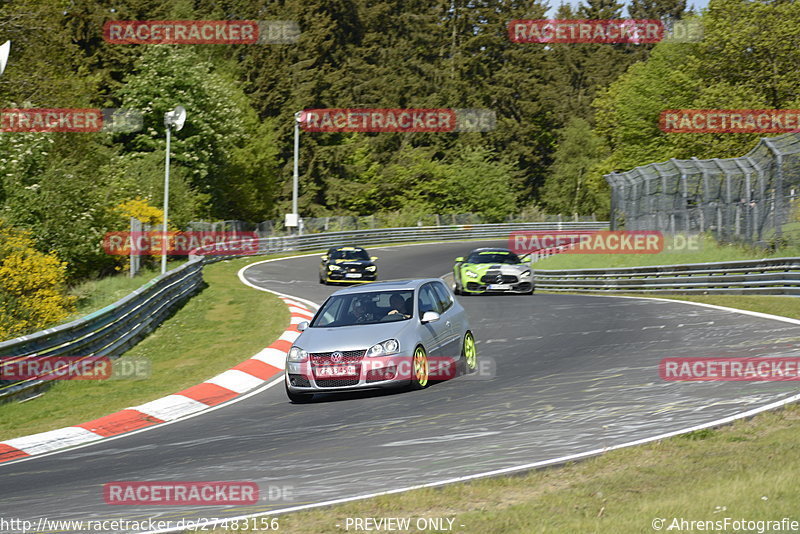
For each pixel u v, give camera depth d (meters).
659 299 21.34
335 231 51.53
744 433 6.97
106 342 16.70
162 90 47.81
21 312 18.20
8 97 30.66
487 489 5.92
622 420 7.99
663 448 6.70
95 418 11.33
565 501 5.39
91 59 51.25
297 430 9.09
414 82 77.62
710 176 26.55
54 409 12.15
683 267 23.19
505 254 26.17
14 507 6.71
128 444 9.51
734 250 24.69
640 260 29.34
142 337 19.33
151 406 11.70
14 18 31.42
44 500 6.89
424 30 82.56
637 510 4.96
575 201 82.69
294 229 49.59
